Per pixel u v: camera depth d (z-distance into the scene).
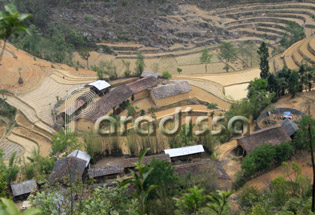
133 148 71.81
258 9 188.25
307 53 129.50
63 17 181.62
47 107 106.38
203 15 188.25
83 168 65.44
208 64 148.25
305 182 45.56
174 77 121.88
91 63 153.25
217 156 68.00
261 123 77.94
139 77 117.94
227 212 33.59
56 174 62.59
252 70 126.69
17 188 62.44
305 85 95.25
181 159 69.12
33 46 142.88
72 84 118.75
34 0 180.25
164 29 175.75
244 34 174.62
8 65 125.12
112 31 174.00
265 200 42.28
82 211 29.53
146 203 42.75
